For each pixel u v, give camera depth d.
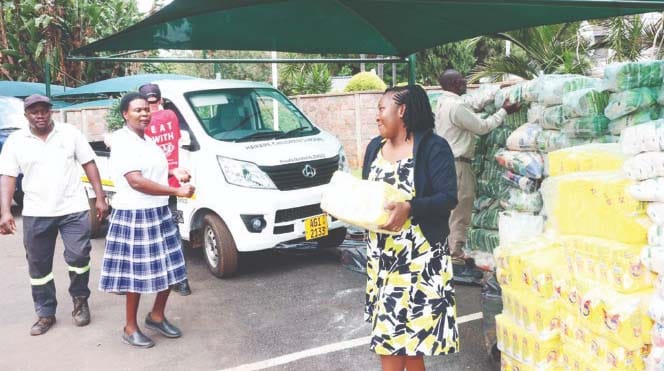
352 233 7.52
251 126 6.84
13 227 4.91
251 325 5.08
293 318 5.20
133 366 4.39
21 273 6.90
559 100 4.38
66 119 16.67
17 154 4.83
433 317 3.03
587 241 2.86
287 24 5.47
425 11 5.01
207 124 6.55
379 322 3.06
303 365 4.29
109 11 20.97
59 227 5.07
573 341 3.03
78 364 4.45
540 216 4.71
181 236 6.52
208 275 6.49
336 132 14.39
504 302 3.50
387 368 3.14
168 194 4.41
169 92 6.80
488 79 10.34
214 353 4.55
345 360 4.34
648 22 8.20
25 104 4.77
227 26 5.32
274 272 6.54
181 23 4.97
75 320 5.20
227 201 5.98
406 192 3.02
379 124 3.11
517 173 4.81
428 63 21.97
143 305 5.67
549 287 3.12
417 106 3.03
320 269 6.58
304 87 18.67
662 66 3.77
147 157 4.45
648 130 2.58
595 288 2.81
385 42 6.19
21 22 20.12
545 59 9.55
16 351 4.71
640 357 2.67
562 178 3.05
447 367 4.14
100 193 5.18
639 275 2.65
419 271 3.02
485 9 4.77
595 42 9.57
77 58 5.86
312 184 6.29
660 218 2.56
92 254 7.51
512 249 3.43
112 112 11.04
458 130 5.78
